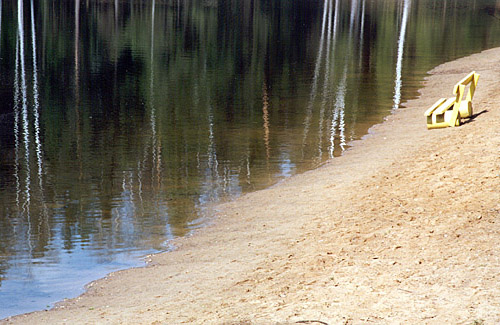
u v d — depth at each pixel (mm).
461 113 18250
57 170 17844
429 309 7434
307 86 31891
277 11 84062
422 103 25578
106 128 23406
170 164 18219
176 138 21516
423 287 8148
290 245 11086
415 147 16812
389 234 10625
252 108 26406
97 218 13875
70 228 13227
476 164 13719
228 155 18906
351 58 42938
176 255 11500
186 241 12258
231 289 9242
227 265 10531
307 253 10430
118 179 16828
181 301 9047
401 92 28766
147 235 12742
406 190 13070
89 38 55562
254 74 36781
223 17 76062
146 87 32969
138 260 11469
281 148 19406
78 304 9570
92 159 19016
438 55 42375
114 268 11117
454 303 7504
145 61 43094
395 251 9758
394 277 8656
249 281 9523
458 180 12914
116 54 46281
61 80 35406
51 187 16266
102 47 50000
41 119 25266
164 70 38969
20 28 61062
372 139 19578
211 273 10242
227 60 43250
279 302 8320
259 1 99625
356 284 8602
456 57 40719
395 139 18797
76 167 18156
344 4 98125
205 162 18203
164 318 8328
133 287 10094
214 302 8750
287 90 31016
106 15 75250
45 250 12078
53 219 13875
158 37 57031
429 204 11891
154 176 17094
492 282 7957
